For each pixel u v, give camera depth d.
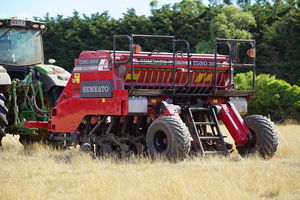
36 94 34.53
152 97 26.75
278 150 29.34
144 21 111.75
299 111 79.69
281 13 124.81
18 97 33.91
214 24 108.62
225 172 20.95
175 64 27.27
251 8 130.62
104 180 19.55
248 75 82.44
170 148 24.62
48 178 20.92
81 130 29.33
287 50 107.44
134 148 27.94
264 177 19.69
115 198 16.94
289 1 133.38
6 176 21.83
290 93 78.94
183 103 28.30
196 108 27.05
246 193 17.52
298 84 103.06
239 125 27.16
